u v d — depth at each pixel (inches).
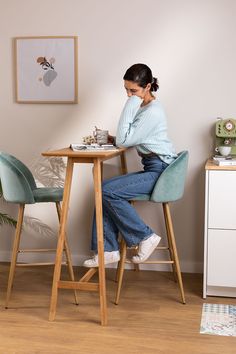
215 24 146.3
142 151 135.8
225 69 147.3
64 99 156.5
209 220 132.5
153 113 133.0
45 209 163.0
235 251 132.0
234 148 146.9
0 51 158.4
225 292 135.4
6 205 164.4
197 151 151.3
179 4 147.4
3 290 140.3
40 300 133.0
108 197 128.2
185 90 149.9
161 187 129.7
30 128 159.9
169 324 118.3
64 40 154.3
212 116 149.3
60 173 159.9
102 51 152.9
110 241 130.8
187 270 155.8
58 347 107.2
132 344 108.4
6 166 124.4
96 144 135.9
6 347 107.1
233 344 108.5
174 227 155.7
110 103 154.4
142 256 129.9
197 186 152.7
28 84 157.9
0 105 161.0
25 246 165.5
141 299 133.7
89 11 152.3
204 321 119.8
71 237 162.2
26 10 155.6
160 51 149.9
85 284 119.0
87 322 119.4
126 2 150.0
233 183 130.4
